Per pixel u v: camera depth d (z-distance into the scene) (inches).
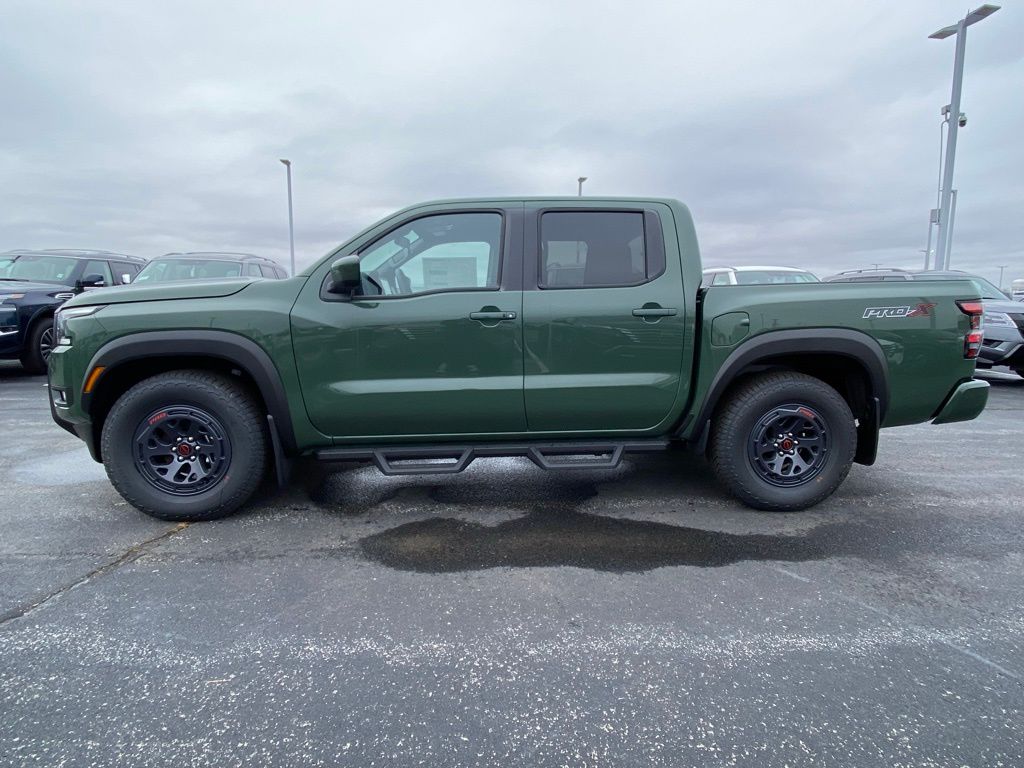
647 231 135.8
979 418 262.4
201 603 97.9
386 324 127.8
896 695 75.8
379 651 85.0
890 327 133.2
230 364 133.4
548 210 134.4
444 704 74.1
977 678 79.2
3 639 87.3
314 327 126.5
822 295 133.1
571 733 69.2
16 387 320.5
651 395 134.3
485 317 128.8
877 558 115.7
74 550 117.9
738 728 70.0
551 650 85.2
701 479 165.5
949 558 115.9
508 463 181.8
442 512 139.8
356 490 155.0
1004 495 153.3
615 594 101.5
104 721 70.9
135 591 101.7
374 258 131.9
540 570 110.3
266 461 135.0
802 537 125.8
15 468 173.8
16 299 327.9
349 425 131.2
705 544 122.0
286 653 84.5
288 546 120.3
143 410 126.8
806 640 87.8
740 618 93.7
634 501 147.7
